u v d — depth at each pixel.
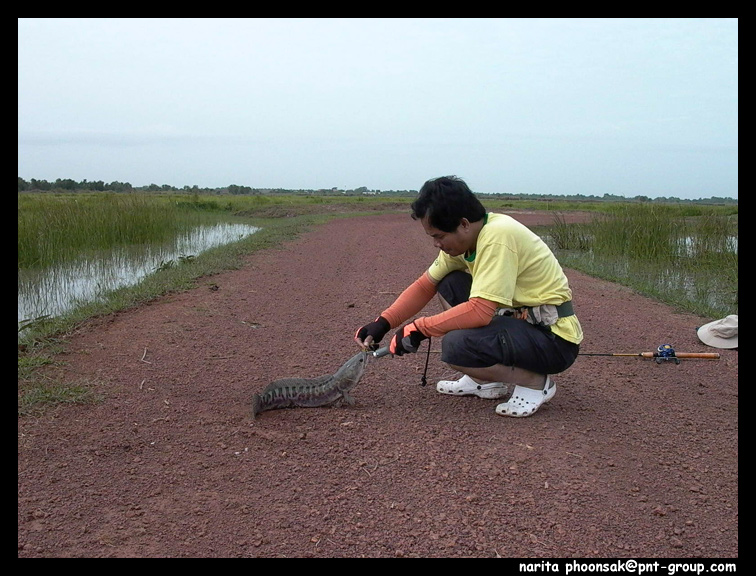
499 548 2.95
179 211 20.52
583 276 11.17
